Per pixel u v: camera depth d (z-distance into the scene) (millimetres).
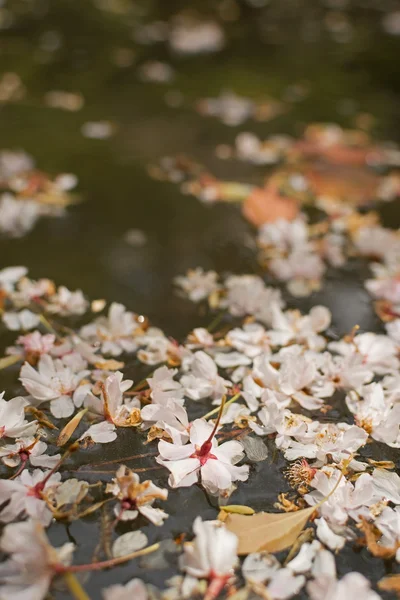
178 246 817
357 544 609
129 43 1486
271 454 646
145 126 1103
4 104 1146
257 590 587
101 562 598
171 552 603
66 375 663
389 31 1665
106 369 687
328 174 973
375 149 1066
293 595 592
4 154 964
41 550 576
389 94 1300
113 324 712
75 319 732
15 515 604
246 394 664
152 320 737
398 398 673
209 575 586
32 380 658
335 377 681
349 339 720
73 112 1138
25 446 634
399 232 842
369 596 578
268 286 779
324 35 1622
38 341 693
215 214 858
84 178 920
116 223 839
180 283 775
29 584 576
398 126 1161
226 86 1295
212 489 627
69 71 1315
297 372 665
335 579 593
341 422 664
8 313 733
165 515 613
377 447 654
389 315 750
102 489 624
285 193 912
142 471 634
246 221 852
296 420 648
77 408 657
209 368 671
